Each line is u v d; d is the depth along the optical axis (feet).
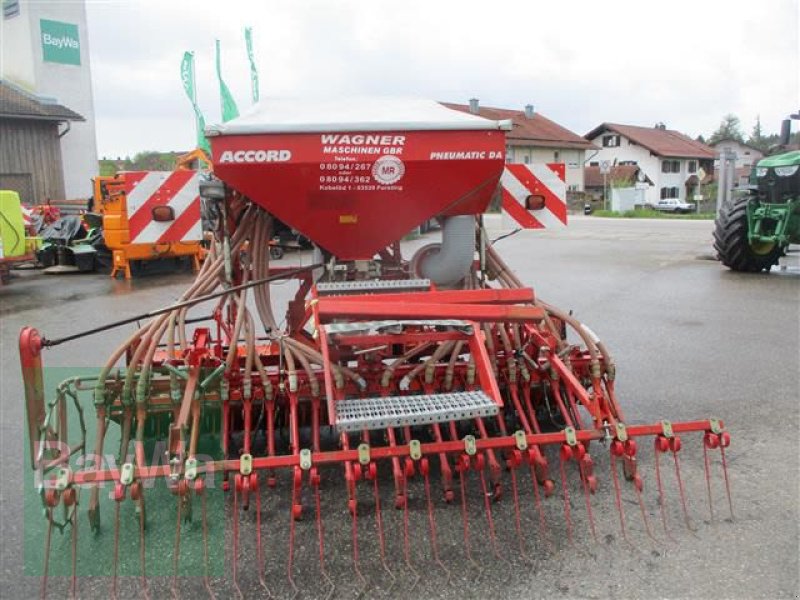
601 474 13.78
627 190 145.38
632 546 11.32
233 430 14.70
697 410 17.28
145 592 10.48
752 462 14.23
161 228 14.96
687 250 53.72
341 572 10.83
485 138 13.38
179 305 13.14
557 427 15.49
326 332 11.87
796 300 31.63
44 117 81.82
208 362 13.96
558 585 10.39
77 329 28.84
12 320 31.01
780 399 17.99
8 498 13.34
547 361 14.03
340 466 14.33
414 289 13.89
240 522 12.32
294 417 12.45
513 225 16.22
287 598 10.26
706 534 11.61
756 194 39.63
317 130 12.98
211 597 10.34
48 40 86.38
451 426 12.69
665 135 216.74
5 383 20.63
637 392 18.72
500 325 13.94
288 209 13.70
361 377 13.03
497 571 10.76
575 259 48.55
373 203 13.76
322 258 15.08
